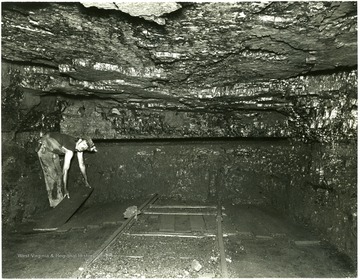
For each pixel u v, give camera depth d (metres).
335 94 5.35
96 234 5.98
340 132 5.25
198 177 9.10
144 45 4.18
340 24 3.37
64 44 4.28
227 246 5.28
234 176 8.94
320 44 3.91
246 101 6.75
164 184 9.15
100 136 8.31
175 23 3.51
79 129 8.22
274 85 5.86
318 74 5.40
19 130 6.62
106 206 8.33
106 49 4.41
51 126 7.79
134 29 3.73
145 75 5.26
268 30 3.59
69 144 7.54
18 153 6.54
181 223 6.56
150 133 8.46
